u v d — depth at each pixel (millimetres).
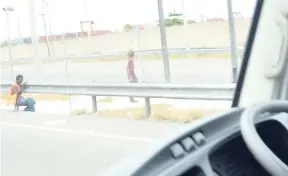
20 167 5609
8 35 20656
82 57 22469
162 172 1521
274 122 1838
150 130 6441
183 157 1627
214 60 16172
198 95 7570
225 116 2000
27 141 7008
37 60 19188
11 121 9172
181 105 7559
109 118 8000
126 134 6520
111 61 21938
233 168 1783
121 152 5637
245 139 1586
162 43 11398
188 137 1762
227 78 9570
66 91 10352
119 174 1525
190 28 19094
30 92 11438
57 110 9773
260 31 2518
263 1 2484
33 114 9781
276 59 2471
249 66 2551
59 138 6965
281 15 2459
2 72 22172
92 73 18797
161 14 11266
